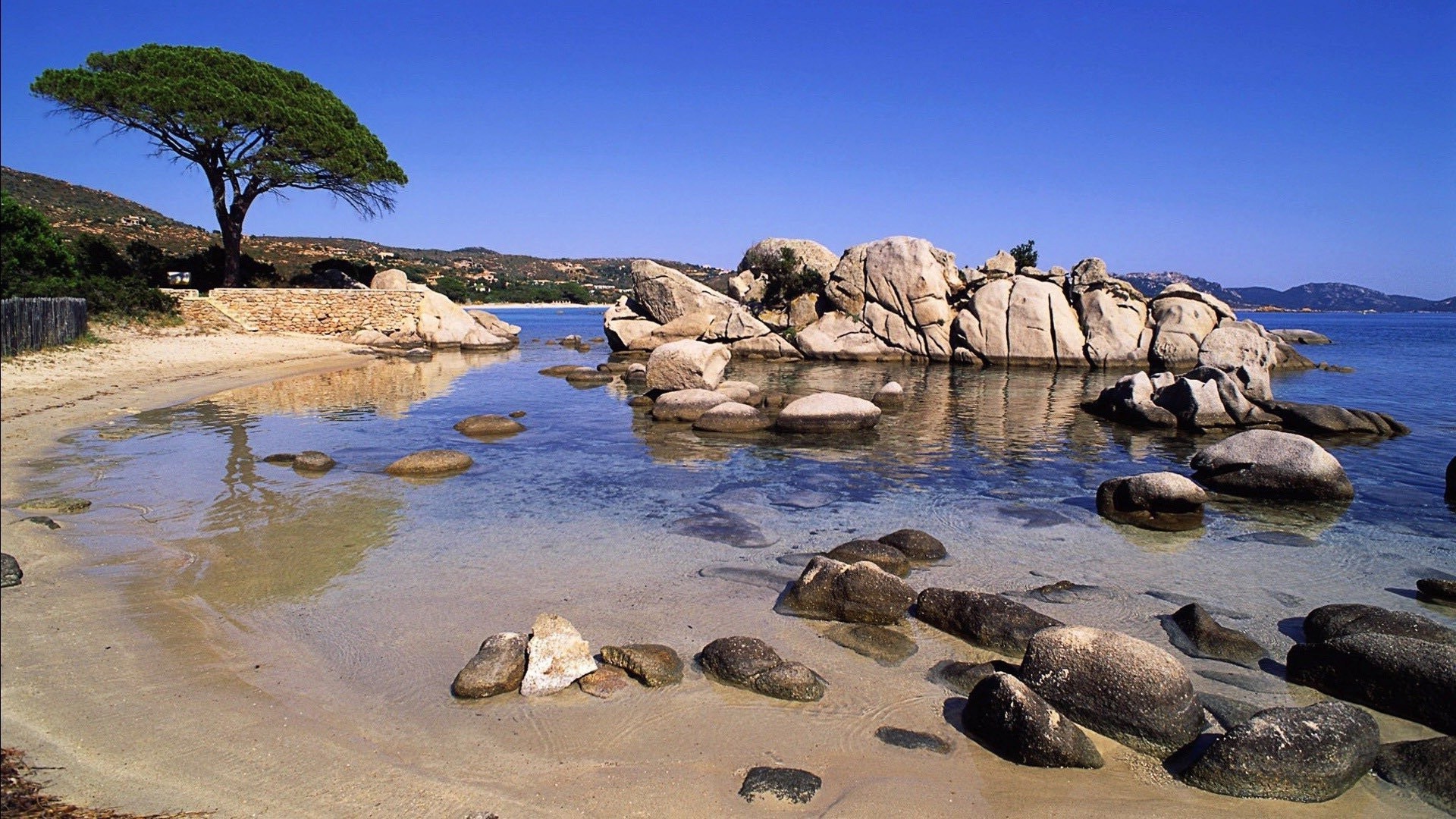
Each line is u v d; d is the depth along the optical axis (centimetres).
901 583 876
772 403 2488
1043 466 1648
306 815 517
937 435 2009
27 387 2300
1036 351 3831
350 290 4738
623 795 552
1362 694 698
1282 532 1195
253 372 3159
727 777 578
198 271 4684
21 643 751
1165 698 634
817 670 744
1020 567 1030
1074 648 684
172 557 1007
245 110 3978
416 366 3719
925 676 739
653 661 723
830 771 588
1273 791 567
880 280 4197
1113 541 1148
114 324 3516
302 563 1001
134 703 652
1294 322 12419
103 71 3916
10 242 3309
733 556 1056
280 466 1548
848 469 1600
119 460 1573
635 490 1406
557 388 2922
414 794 545
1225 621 872
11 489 1323
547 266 18388
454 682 700
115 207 7925
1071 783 580
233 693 676
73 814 497
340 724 633
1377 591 970
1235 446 1465
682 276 4628
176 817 505
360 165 4350
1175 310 3741
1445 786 571
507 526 1180
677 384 2500
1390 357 4619
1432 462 1708
